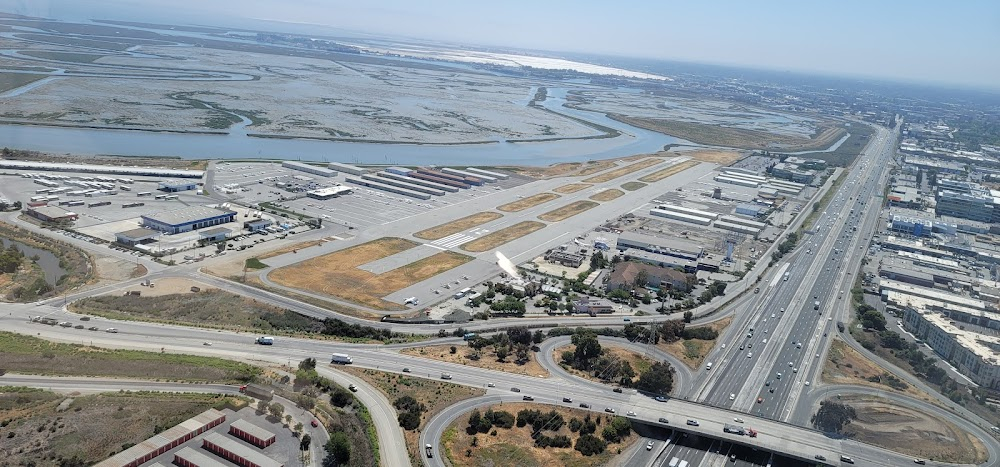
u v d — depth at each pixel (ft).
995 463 386.32
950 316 600.80
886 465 371.56
